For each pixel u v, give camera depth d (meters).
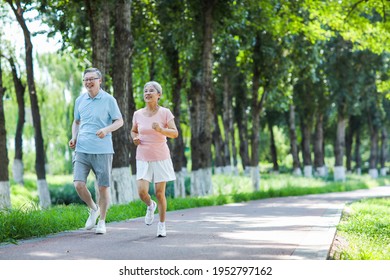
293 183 36.38
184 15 27.05
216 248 8.12
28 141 48.56
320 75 42.66
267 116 55.94
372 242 9.52
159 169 9.48
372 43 29.38
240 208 18.48
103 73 18.83
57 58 44.75
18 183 34.84
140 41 28.72
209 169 26.25
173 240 9.06
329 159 95.31
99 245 8.53
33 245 8.62
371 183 44.97
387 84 41.53
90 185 31.53
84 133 9.84
